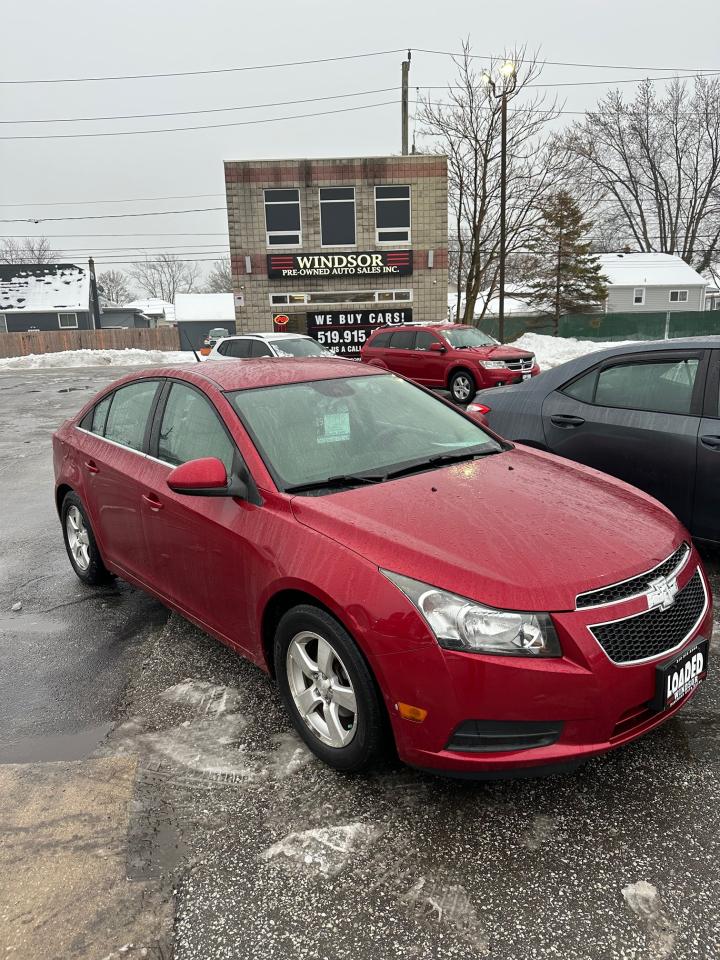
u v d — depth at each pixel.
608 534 2.66
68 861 2.39
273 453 3.18
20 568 5.41
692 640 2.61
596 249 60.22
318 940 2.05
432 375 16.02
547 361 25.27
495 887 2.21
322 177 25.77
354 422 3.54
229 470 3.21
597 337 40.12
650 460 4.58
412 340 16.66
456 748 2.35
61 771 2.88
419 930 2.07
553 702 2.28
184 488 3.01
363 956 2.00
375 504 2.84
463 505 2.83
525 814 2.52
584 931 2.04
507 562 2.43
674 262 52.50
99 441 4.38
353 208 26.11
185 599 3.60
